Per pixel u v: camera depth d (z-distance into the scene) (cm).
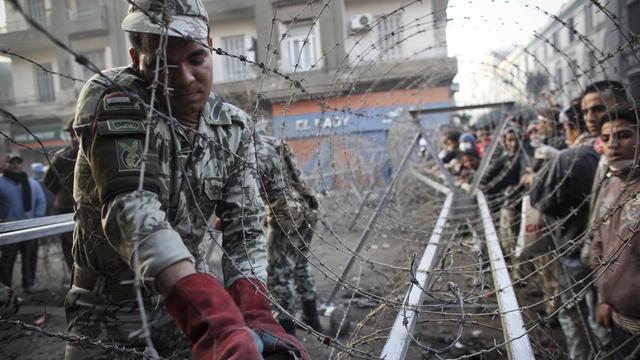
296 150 581
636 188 217
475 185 518
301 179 340
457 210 458
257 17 1805
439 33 471
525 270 365
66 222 245
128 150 114
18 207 579
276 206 319
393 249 625
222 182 154
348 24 1180
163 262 103
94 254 143
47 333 127
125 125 115
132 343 147
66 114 1786
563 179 309
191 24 127
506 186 553
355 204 638
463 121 923
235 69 1823
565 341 308
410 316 158
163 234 106
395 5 1193
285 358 114
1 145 568
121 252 113
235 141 158
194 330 98
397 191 595
